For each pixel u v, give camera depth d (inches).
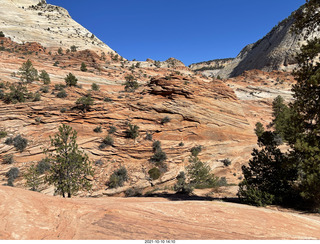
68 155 511.8
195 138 1305.4
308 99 366.3
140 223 186.4
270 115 2068.2
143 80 2655.0
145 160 1017.5
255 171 480.7
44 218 172.7
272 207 377.4
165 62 5078.7
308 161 337.4
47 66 2166.6
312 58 371.6
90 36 5797.2
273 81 3275.1
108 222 181.2
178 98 1482.5
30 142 887.1
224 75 7568.9
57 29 5054.1
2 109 997.2
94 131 1080.2
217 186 773.3
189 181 928.9
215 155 1214.3
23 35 3954.2
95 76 2347.4
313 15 396.8
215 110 1537.9
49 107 1080.8
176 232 174.1
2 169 739.4
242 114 1651.1
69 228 162.4
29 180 667.4
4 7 4822.8
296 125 385.4
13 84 1337.4
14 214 165.3
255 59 6274.6
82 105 1152.8
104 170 883.4
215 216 229.5
